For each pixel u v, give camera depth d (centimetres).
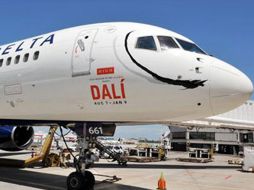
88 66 1066
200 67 963
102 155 3081
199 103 960
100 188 1266
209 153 3662
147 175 1808
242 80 972
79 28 1193
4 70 1291
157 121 1089
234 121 3509
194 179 1725
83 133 1176
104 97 1040
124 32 1076
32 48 1250
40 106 1188
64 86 1111
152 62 996
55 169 1927
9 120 1405
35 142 5178
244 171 2262
